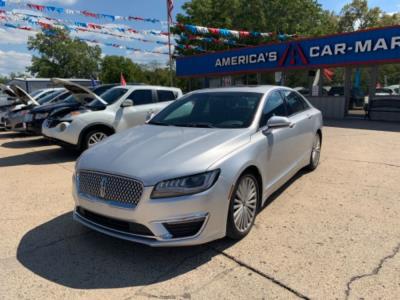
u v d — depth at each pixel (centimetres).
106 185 324
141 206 304
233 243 360
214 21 3981
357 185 542
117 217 317
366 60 1458
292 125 481
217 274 306
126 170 317
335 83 1667
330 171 625
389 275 297
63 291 286
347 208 448
